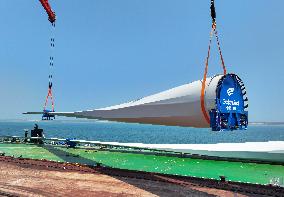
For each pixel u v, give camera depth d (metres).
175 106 11.24
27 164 12.89
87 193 8.77
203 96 10.59
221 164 14.39
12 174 11.10
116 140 120.44
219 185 9.59
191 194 8.66
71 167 12.42
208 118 10.64
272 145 14.23
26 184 9.75
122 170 11.89
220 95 10.53
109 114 13.34
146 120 12.16
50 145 21.56
